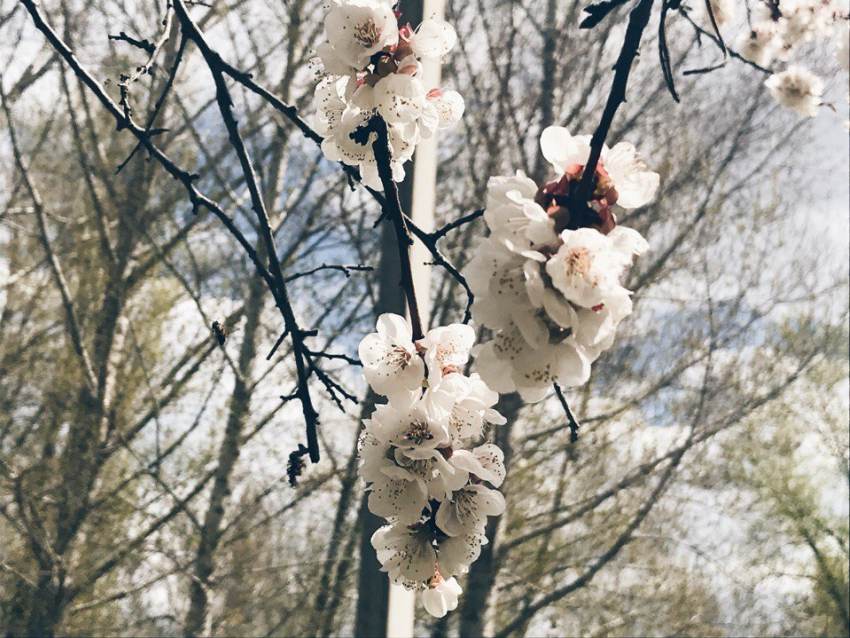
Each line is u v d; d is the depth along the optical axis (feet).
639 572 38.83
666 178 38.78
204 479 36.47
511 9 38.22
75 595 34.47
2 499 35.37
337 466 37.55
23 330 38.50
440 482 4.24
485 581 35.50
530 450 38.22
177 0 7.04
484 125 38.45
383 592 12.94
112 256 36.91
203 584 35.12
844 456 39.17
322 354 6.22
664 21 4.14
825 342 39.14
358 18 4.65
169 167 6.98
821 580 38.32
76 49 35.32
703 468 39.14
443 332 4.35
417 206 10.04
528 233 3.40
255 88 6.94
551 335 3.45
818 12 13.12
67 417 36.22
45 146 38.99
